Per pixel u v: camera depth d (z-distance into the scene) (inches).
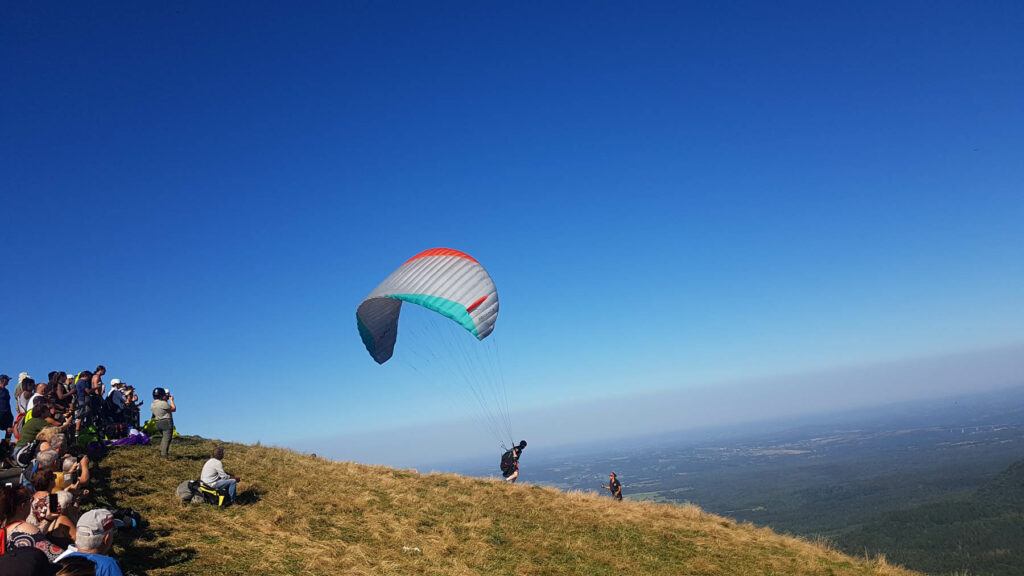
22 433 493.0
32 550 165.3
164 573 347.6
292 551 418.0
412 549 469.1
